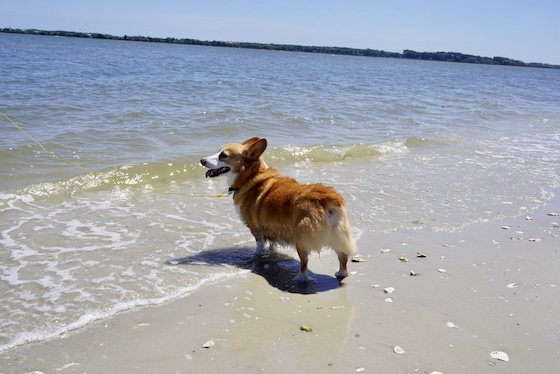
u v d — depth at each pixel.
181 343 1.51
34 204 2.51
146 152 3.45
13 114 4.24
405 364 1.45
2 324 1.54
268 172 2.15
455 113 6.61
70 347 1.46
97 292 1.75
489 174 3.48
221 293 1.81
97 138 3.69
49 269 1.88
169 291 1.78
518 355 1.51
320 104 6.36
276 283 1.92
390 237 2.35
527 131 5.54
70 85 6.32
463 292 1.86
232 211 2.61
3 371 1.35
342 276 1.97
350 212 2.62
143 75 8.63
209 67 12.88
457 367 1.45
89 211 2.47
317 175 3.28
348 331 1.60
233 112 5.13
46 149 3.32
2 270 1.85
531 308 1.76
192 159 3.34
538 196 3.03
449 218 2.60
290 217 1.96
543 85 17.48
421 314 1.71
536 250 2.24
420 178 3.31
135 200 2.67
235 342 1.52
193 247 2.17
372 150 3.97
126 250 2.08
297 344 1.53
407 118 5.82
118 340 1.50
